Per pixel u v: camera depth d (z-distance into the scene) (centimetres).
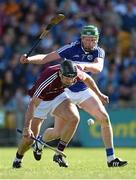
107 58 5447
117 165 2439
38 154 2755
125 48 5625
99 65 2509
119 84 5247
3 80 5316
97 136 4809
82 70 2447
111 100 5116
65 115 2406
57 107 2423
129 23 5806
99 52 2567
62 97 2430
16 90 5231
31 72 5231
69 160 3120
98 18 5766
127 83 5256
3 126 4950
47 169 2339
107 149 2469
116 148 4603
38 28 5712
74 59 2570
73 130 2422
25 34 5678
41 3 5884
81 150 4359
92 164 2723
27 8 5859
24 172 2150
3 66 5384
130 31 5778
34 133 2495
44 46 5475
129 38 5691
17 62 5338
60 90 2388
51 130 2714
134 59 5494
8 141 4938
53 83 2316
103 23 5716
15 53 5494
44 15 5803
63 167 2469
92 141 4816
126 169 2309
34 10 5834
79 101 2527
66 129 2422
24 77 5253
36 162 2889
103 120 2475
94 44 2548
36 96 2284
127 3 5919
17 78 5269
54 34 5541
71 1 5825
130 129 4800
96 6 5838
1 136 4941
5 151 4175
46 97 2423
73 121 2398
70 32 5550
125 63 5428
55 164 2719
